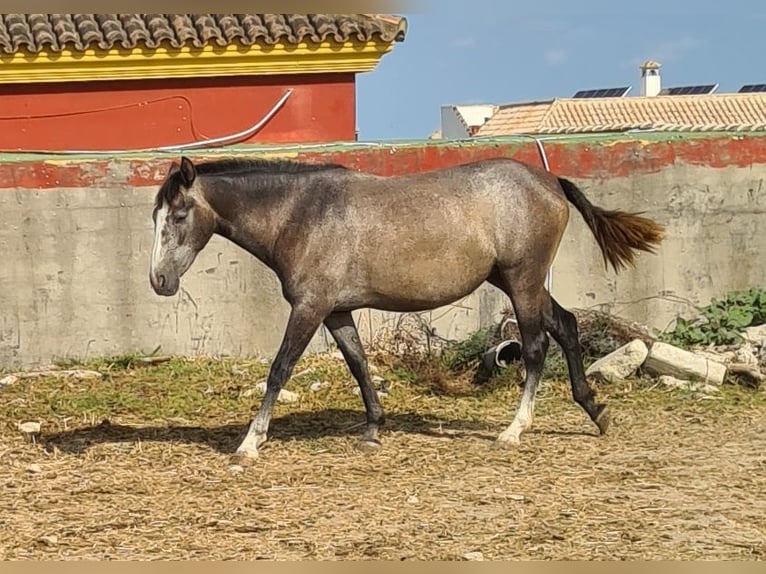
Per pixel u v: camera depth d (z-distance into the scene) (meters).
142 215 10.41
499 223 7.55
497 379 9.50
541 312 7.72
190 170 7.29
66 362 10.31
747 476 7.13
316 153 10.51
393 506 6.64
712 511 6.52
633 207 10.82
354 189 7.46
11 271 10.25
